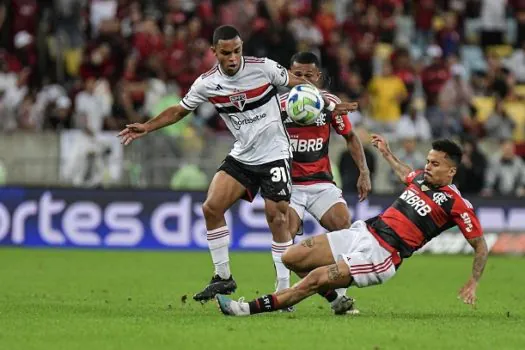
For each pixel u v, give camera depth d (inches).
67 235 2908.5
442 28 4165.8
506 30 4448.8
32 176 3019.2
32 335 1200.2
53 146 3043.8
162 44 3506.4
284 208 1509.6
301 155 1609.3
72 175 3019.2
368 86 3742.6
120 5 3767.2
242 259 2687.0
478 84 3919.8
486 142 3415.4
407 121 3403.1
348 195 2972.4
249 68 1471.5
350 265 1352.1
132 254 2790.4
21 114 3265.3
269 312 1446.9
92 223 2910.9
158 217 2920.8
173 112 1518.2
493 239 3038.9
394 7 4156.0
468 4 4402.1
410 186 1411.2
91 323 1309.1
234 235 2940.5
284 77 1496.1
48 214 2901.1
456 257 2952.8
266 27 3521.2
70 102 3297.2
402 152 3255.4
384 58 3878.0
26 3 3651.6
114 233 2915.8
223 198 1498.5
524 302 1772.9
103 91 3267.7
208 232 1512.1
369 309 1604.3
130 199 2920.8
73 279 2118.6
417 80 3821.4
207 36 3698.3
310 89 1503.4
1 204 2896.2
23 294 1796.3
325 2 4092.0
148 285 2009.1
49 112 3292.3
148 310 1504.7
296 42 3565.5
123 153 3006.9
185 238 2928.2
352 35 3937.0
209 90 1489.9
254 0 3833.7
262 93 1485.0
